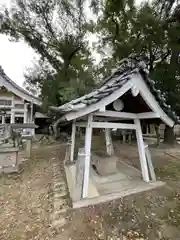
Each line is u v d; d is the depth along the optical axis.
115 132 11.90
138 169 4.89
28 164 5.45
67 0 9.48
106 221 2.45
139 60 3.14
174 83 6.91
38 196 3.23
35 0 9.23
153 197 3.13
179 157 6.43
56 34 10.14
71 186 3.43
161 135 12.93
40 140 10.76
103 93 2.79
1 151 4.50
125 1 7.34
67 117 2.71
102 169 4.23
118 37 7.54
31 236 2.15
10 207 2.85
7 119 11.52
